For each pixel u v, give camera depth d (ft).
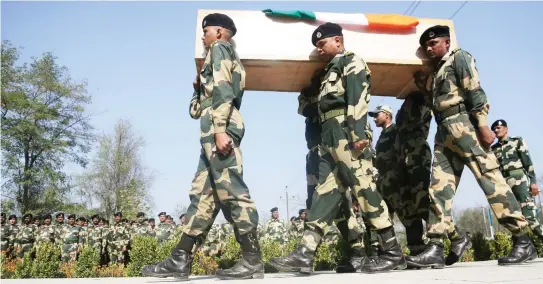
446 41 13.23
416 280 7.63
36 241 45.78
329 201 11.96
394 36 14.20
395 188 17.01
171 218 49.14
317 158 14.84
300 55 13.46
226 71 10.77
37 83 86.22
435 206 12.63
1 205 80.33
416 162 15.78
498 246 25.59
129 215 97.35
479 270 9.86
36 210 82.48
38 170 83.56
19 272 33.81
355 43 13.93
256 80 14.80
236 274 10.36
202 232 11.34
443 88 12.81
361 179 11.53
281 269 11.16
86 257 36.06
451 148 12.80
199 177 11.48
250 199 10.75
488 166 12.21
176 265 11.07
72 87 88.94
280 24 13.74
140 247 32.76
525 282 6.46
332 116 11.95
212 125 10.99
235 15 13.65
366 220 11.79
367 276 9.34
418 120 15.87
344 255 23.36
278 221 46.14
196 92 12.96
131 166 107.96
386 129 17.95
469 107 12.57
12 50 84.28
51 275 34.19
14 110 83.15
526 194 22.34
